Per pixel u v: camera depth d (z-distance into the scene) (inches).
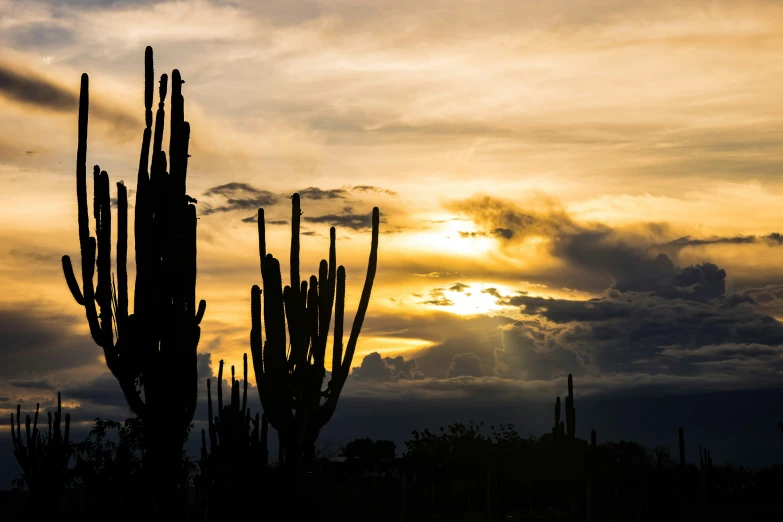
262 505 715.4
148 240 582.2
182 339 580.1
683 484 1877.5
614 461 2081.7
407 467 2326.5
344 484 1206.3
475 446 2272.4
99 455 669.3
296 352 636.7
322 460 954.7
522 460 1902.1
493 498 1962.4
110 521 631.8
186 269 588.7
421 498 1943.9
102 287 575.5
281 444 649.6
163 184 591.5
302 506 650.8
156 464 570.3
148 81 601.3
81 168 577.6
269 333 633.0
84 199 576.7
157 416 572.1
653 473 2146.9
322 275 651.5
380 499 1385.3
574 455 1594.5
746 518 1589.6
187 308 592.7
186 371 582.6
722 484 2356.1
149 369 572.7
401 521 1294.3
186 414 586.6
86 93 584.4
